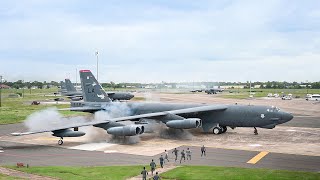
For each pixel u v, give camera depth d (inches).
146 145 1780.3
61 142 1830.7
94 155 1562.5
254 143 1811.0
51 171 1275.8
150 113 2186.3
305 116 3166.8
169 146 1747.0
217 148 1681.8
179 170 1259.8
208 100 5017.2
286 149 1647.4
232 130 2282.2
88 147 1749.5
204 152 1521.9
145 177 1120.8
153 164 1219.9
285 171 1229.1
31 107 4084.6
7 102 5004.9
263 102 4761.3
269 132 2197.3
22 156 1557.6
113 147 1740.9
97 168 1317.7
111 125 1893.5
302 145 1752.0
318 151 1598.2
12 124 2674.7
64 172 1259.2
